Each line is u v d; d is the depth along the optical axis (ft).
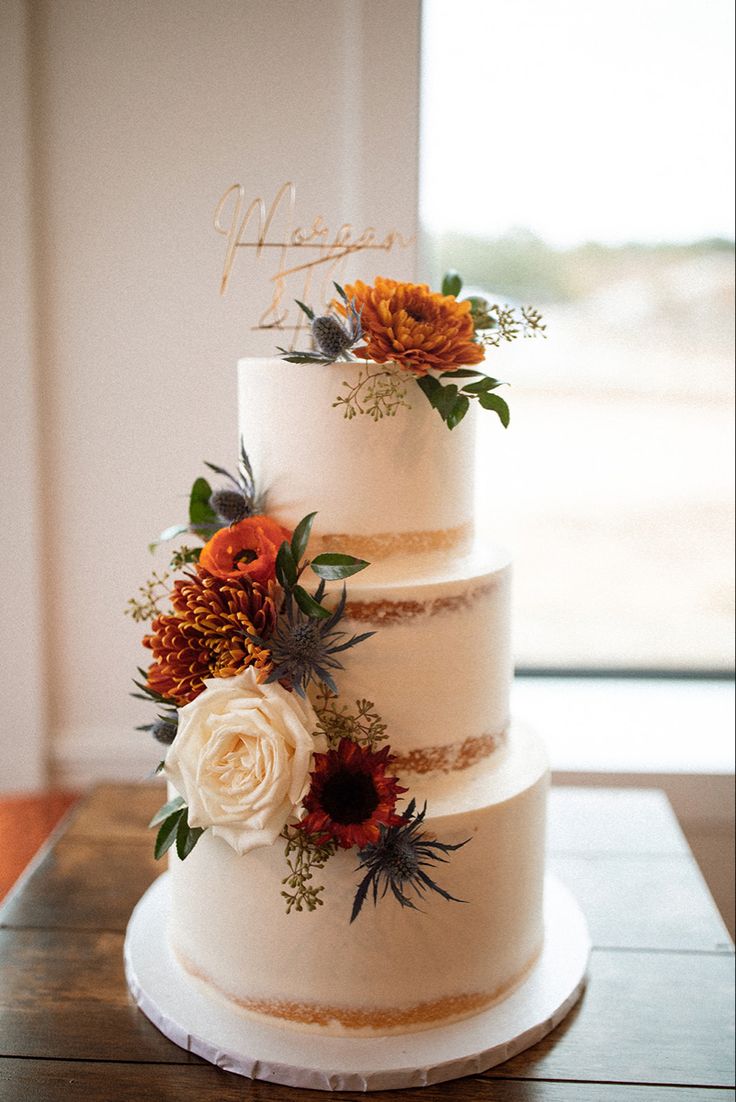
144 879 4.87
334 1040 3.69
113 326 6.42
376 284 3.61
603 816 5.66
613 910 4.73
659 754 6.80
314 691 3.60
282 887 3.63
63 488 6.63
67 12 6.09
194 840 3.57
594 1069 3.69
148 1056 3.71
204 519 3.99
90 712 6.93
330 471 3.70
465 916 3.71
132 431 6.55
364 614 3.56
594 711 7.36
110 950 4.33
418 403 3.70
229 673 3.44
